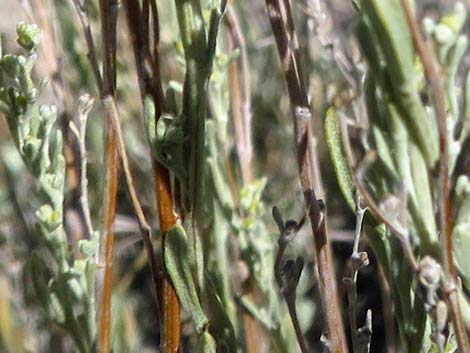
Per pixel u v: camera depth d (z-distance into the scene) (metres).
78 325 0.20
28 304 0.29
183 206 0.18
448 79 0.16
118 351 0.26
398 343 0.31
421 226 0.16
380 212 0.15
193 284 0.18
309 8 0.22
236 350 0.19
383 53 0.15
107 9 0.18
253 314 0.25
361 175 0.16
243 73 0.27
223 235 0.24
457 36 0.16
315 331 0.33
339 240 0.33
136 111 0.33
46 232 0.20
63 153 0.25
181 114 0.18
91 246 0.20
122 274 0.37
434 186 0.16
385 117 0.16
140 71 0.18
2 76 0.20
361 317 0.35
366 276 0.36
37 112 0.21
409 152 0.16
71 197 0.25
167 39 0.31
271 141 0.38
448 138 0.16
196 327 0.18
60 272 0.20
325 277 0.18
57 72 0.25
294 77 0.18
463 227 0.16
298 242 0.33
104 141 0.19
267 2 0.18
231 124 0.30
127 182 0.19
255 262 0.25
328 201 0.36
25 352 0.29
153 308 0.36
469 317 0.16
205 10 0.20
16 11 0.38
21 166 0.31
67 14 0.32
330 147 0.18
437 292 0.16
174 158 0.18
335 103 0.17
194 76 0.18
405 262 0.17
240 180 0.29
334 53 0.21
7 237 0.31
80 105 0.21
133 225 0.34
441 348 0.16
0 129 0.34
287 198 0.36
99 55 0.31
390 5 0.14
